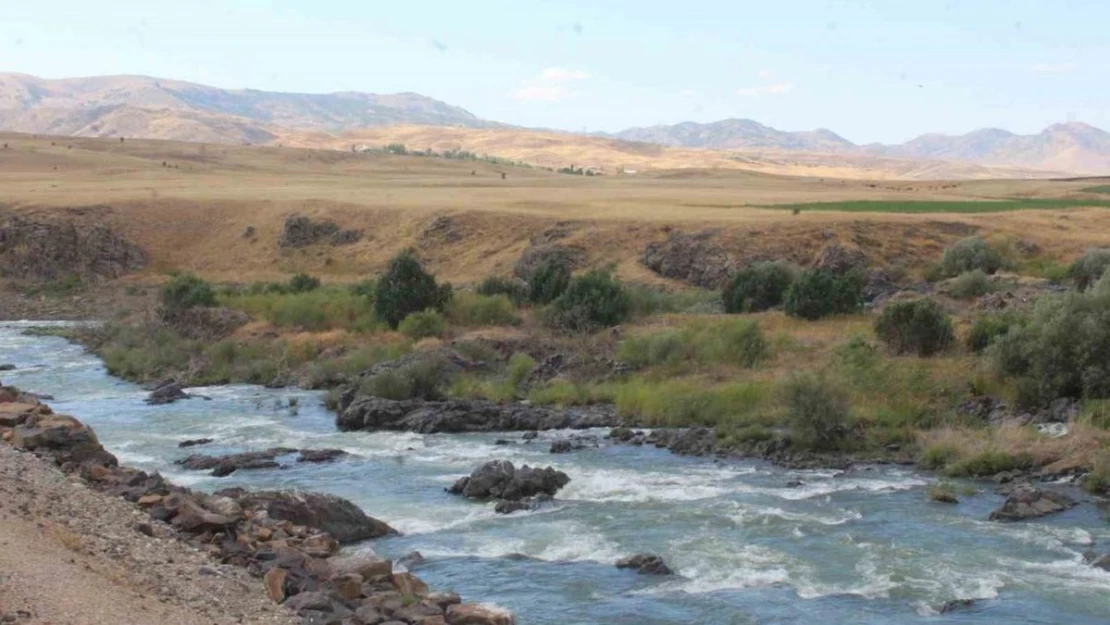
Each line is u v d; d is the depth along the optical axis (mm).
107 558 14750
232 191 103438
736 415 31891
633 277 65750
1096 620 16344
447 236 79812
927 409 31500
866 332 40875
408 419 33219
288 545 17438
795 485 25203
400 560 19281
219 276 79375
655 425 32812
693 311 51688
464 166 192125
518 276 69938
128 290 76562
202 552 16375
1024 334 32344
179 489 19984
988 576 18438
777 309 49719
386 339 46906
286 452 29188
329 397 37344
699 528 21547
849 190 122125
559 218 77938
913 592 17688
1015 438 27531
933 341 36375
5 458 19500
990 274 60062
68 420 22359
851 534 21031
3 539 14023
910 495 24250
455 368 40094
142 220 87750
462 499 24188
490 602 17281
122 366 46562
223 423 34250
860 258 62781
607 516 22531
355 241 83812
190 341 49969
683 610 16906
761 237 66875
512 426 33000
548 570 18969
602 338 43500
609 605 17141
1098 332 30500
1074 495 23859
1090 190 116625
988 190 119812
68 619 11758
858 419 30328
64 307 72938
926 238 68062
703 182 146000
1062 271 58344
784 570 18875
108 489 19250
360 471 27125
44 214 84812
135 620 12305
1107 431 27422
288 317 51688
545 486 24688
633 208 84188
